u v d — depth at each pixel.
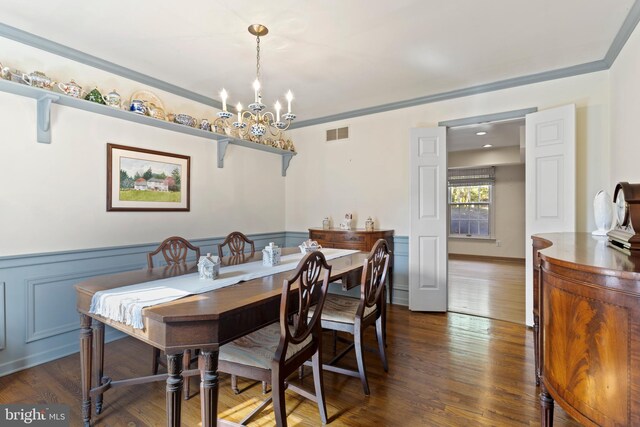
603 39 2.43
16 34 2.23
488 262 6.78
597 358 1.07
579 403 1.14
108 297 1.47
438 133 3.53
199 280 1.77
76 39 2.38
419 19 2.16
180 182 3.35
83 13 2.06
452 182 7.68
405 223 3.85
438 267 3.55
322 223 4.43
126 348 2.67
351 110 4.12
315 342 1.72
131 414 1.79
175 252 2.45
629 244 1.34
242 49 2.54
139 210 2.99
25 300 2.30
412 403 1.88
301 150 4.63
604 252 1.39
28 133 2.31
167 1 1.94
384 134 3.97
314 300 1.75
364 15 2.11
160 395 1.99
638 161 2.14
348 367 2.32
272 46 2.50
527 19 2.17
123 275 1.91
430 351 2.57
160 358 2.27
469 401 1.90
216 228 3.75
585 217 2.91
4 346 2.21
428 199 3.56
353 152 4.20
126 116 2.79
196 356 2.20
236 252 2.97
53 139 2.44
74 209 2.56
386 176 3.96
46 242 2.41
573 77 2.94
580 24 2.23
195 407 1.86
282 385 1.46
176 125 3.09
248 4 1.98
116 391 2.03
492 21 2.19
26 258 2.30
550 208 2.94
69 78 2.53
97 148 2.70
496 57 2.71
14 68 2.24
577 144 2.93
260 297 1.47
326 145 4.41
